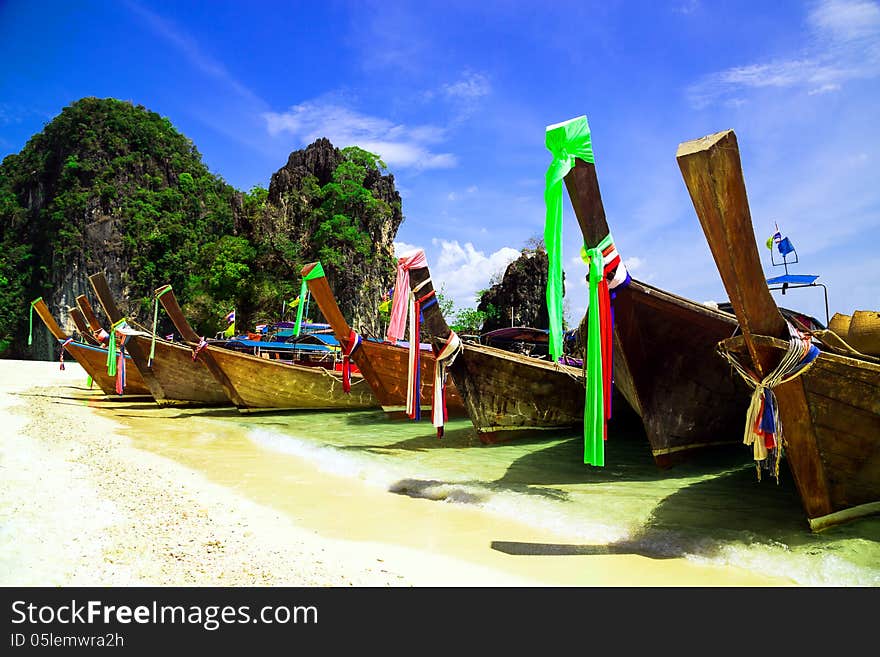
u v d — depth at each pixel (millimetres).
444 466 9164
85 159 91625
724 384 8547
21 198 98312
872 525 5844
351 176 71750
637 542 5613
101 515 5840
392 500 7277
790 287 11789
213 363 15555
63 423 13156
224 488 7680
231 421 15391
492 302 55906
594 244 6402
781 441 5477
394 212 81500
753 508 6629
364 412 17062
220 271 62719
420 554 5316
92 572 4449
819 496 5707
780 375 5262
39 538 5031
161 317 80188
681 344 8070
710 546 5414
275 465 9336
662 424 8289
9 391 21703
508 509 6766
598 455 5852
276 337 28469
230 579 4539
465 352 10031
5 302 84438
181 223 88875
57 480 7172
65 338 20531
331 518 6438
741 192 4809
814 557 5121
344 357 12695
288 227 67000
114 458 9109
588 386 6020
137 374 20250
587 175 6246
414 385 9750
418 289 9766
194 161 104875
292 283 61344
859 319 7723
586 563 5129
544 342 20297
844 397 5426
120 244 84250
